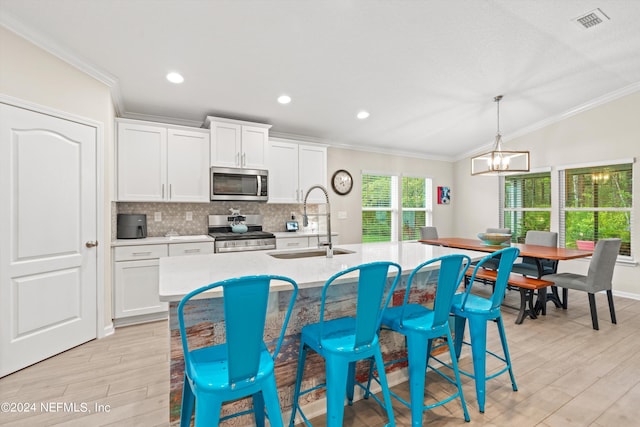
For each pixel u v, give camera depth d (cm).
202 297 135
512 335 300
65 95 262
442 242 475
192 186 380
